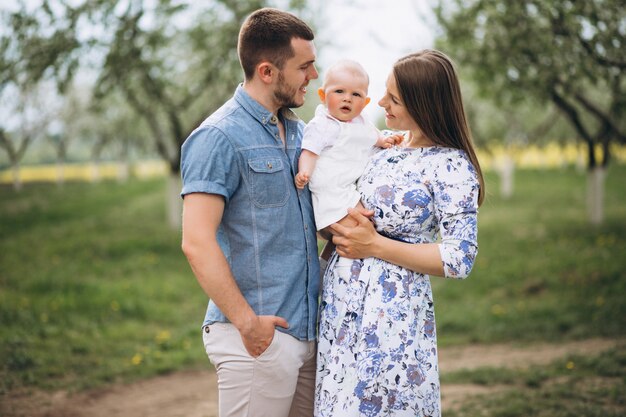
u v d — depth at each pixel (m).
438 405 2.63
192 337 6.98
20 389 4.98
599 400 4.49
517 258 10.80
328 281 2.71
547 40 7.95
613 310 7.32
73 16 8.95
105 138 29.91
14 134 26.20
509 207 18.67
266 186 2.54
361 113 2.77
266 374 2.54
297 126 2.78
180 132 13.47
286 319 2.57
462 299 8.79
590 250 10.82
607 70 7.77
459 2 9.16
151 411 4.77
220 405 2.63
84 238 13.45
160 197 22.70
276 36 2.53
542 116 23.78
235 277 2.56
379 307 2.56
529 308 7.89
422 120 2.61
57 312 7.38
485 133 23.69
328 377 2.60
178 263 11.05
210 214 2.44
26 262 10.80
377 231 2.68
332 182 2.65
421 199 2.59
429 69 2.58
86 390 5.12
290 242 2.60
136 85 12.46
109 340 6.64
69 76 9.45
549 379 5.14
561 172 30.72
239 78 12.00
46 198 22.66
